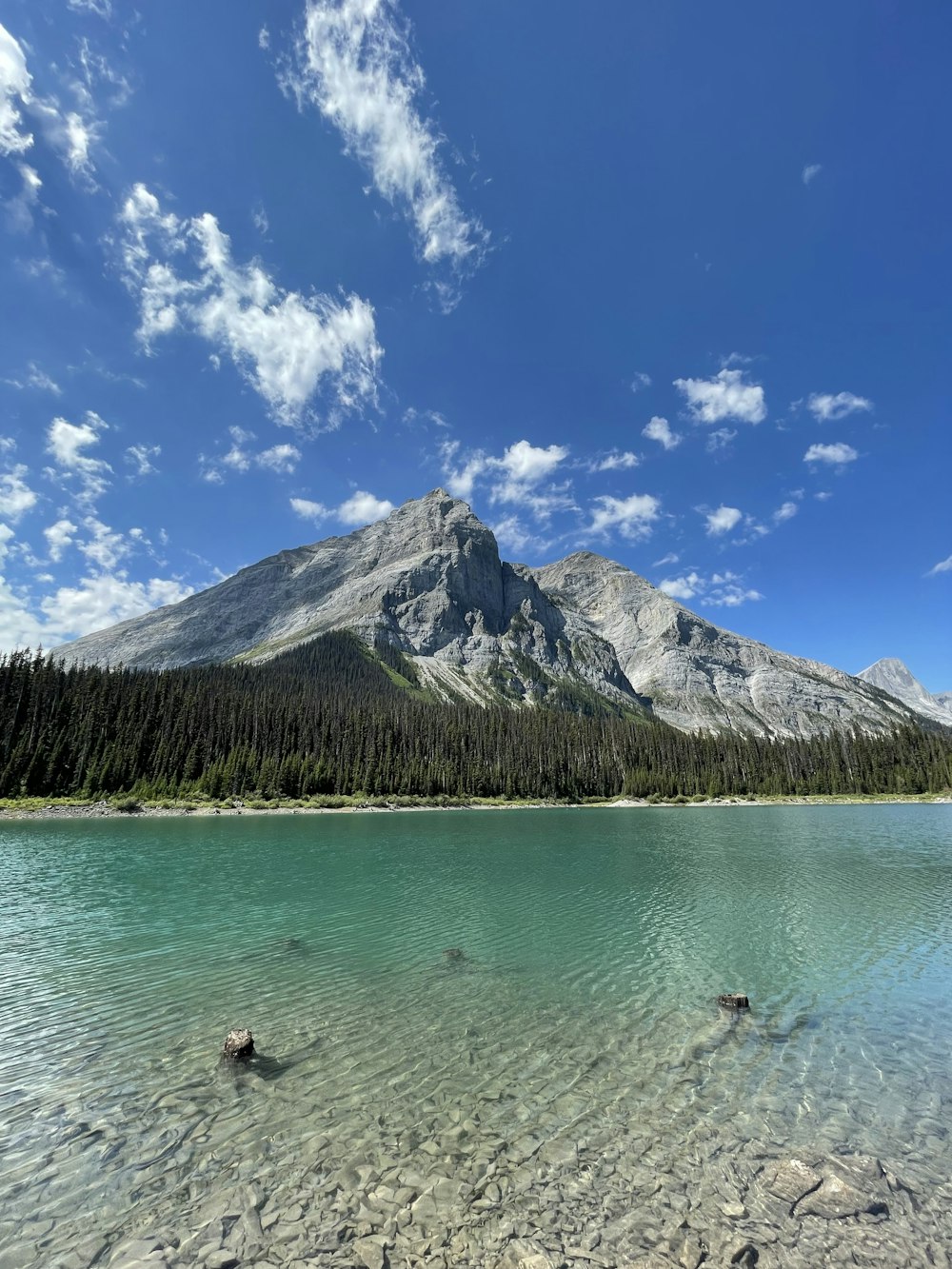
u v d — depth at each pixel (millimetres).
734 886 40875
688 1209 10242
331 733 152250
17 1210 10133
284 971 22906
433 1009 19250
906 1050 16406
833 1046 16641
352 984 21500
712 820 103688
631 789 164625
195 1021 18156
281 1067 15305
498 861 52938
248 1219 10008
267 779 124125
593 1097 13961
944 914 32875
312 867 48219
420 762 151250
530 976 22609
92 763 112500
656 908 34188
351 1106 13500
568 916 32250
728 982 21953
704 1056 16062
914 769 170250
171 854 55000
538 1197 10562
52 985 21250
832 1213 10148
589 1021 18438
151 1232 9703
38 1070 15078
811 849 61312
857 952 25844
